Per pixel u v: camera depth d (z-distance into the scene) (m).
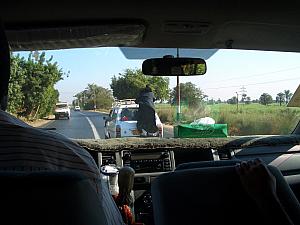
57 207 1.18
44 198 1.17
